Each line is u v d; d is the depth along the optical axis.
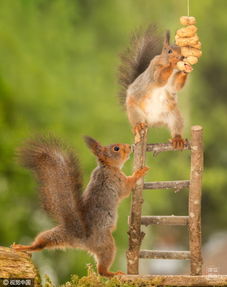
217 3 41.66
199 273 12.55
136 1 38.41
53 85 28.45
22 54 28.56
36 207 25.55
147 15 38.09
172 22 38.00
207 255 30.89
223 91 43.16
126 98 14.26
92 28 36.62
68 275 24.44
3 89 26.81
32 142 12.55
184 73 13.33
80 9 36.81
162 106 13.73
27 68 28.20
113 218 12.59
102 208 12.51
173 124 13.67
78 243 12.17
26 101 27.52
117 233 25.59
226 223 41.72
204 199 41.66
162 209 34.97
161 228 37.56
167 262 32.66
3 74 27.78
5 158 25.20
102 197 12.58
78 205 12.36
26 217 25.42
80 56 32.81
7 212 25.17
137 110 13.84
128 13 37.25
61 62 31.09
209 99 42.91
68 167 12.52
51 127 26.95
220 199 41.34
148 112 13.85
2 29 28.72
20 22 30.78
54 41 31.55
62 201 12.35
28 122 27.12
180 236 38.22
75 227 12.20
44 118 27.50
